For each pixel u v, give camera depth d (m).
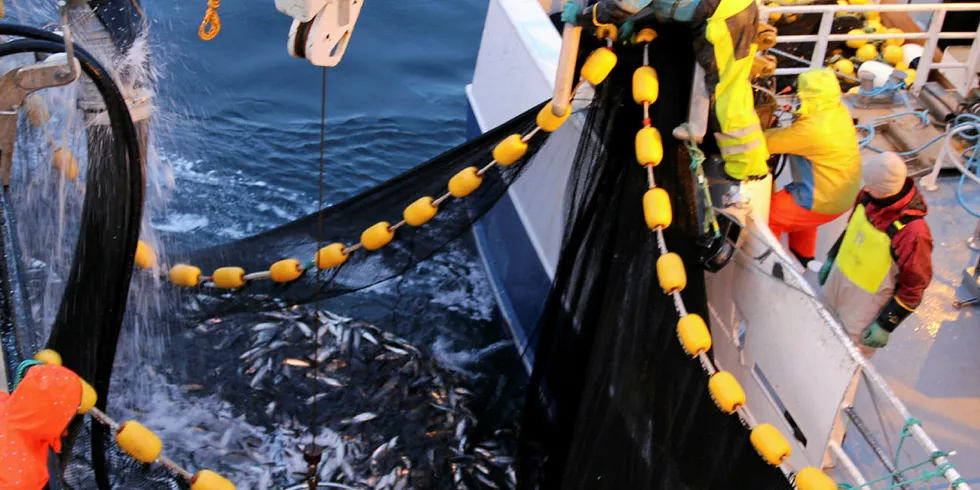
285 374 7.38
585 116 6.32
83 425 4.89
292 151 10.53
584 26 5.38
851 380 4.59
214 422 6.89
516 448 7.11
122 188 4.32
